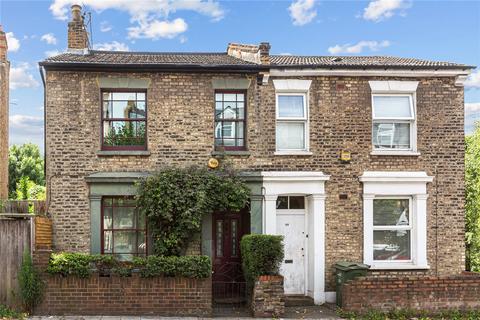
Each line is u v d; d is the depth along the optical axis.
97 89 13.55
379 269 13.92
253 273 11.89
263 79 13.93
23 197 25.67
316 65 13.85
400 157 14.27
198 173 13.30
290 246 14.30
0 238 11.73
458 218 14.31
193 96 13.85
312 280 13.91
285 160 14.00
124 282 11.74
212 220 14.05
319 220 13.91
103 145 13.68
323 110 14.18
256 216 13.72
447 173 14.37
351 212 14.05
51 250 11.95
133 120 13.80
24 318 11.14
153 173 13.32
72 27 15.19
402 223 14.42
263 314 11.76
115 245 13.58
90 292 11.68
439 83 14.48
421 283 12.32
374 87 14.28
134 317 11.48
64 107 13.44
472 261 23.84
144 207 13.11
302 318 11.83
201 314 11.77
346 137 14.18
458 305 12.38
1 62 17.78
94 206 13.34
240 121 14.12
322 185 13.98
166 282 11.81
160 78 13.77
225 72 13.87
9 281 11.70
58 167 13.35
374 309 12.16
